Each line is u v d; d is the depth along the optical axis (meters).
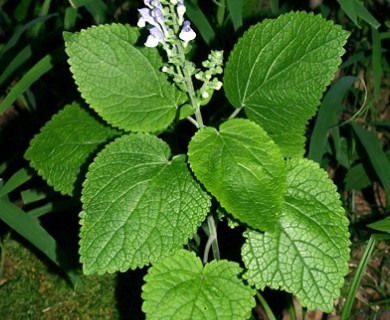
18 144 0.66
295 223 0.36
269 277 0.35
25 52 0.54
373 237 0.42
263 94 0.38
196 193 0.34
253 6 0.56
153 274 0.37
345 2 0.42
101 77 0.38
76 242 0.61
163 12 0.34
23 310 0.55
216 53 0.35
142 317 0.55
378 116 0.68
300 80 0.37
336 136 0.56
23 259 0.59
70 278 0.58
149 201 0.34
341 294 0.55
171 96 0.38
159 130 0.40
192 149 0.34
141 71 0.38
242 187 0.33
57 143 0.41
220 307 0.37
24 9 0.64
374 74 0.53
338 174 0.64
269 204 0.32
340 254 0.35
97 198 0.34
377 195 0.65
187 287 0.37
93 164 0.35
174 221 0.34
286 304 0.54
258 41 0.37
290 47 0.37
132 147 0.36
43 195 0.52
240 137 0.35
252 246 0.36
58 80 0.66
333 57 0.36
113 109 0.38
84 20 0.63
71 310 0.56
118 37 0.38
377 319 0.54
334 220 0.36
